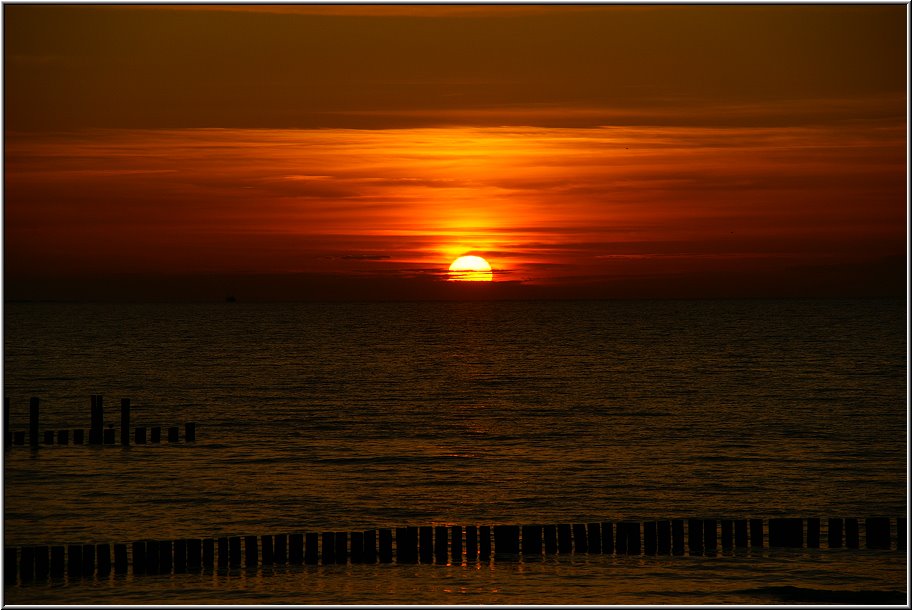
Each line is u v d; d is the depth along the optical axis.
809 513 69.00
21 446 94.50
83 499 71.44
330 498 72.62
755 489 76.56
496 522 66.19
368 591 51.28
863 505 71.44
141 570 53.09
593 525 57.41
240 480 79.06
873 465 86.81
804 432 108.06
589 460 89.50
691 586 52.31
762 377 178.00
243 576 53.25
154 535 62.03
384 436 105.31
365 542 55.69
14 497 71.81
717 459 89.94
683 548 57.78
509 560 56.47
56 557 51.97
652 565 55.88
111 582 51.94
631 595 51.00
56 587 51.12
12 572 51.56
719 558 57.03
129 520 65.50
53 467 84.06
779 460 89.44
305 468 84.94
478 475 81.88
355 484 77.88
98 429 96.69
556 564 55.88
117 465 85.38
